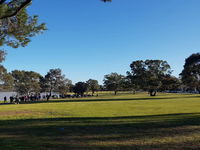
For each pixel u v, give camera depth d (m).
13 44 13.86
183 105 31.03
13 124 14.45
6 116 19.50
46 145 8.72
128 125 13.41
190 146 8.28
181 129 11.73
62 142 9.22
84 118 17.42
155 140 9.36
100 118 17.27
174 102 38.69
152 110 23.84
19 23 13.27
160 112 21.59
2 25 13.20
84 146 8.52
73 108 28.12
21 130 12.18
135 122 14.68
